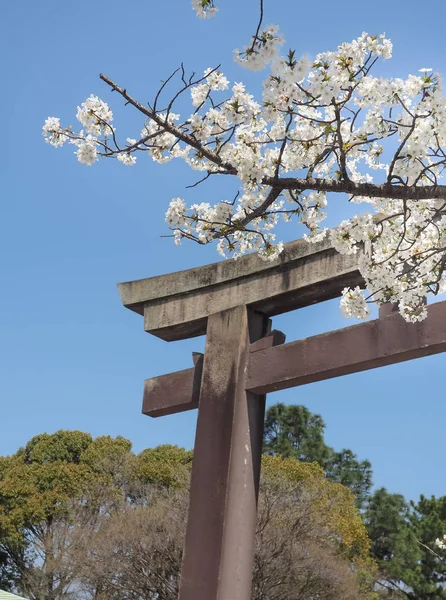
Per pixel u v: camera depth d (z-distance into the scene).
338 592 18.27
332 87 3.45
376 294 4.34
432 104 3.50
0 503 26.30
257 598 17.41
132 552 18.55
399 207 4.41
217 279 7.24
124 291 7.95
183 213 4.43
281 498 20.50
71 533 23.05
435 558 24.89
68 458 28.30
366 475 33.00
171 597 17.78
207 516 6.37
